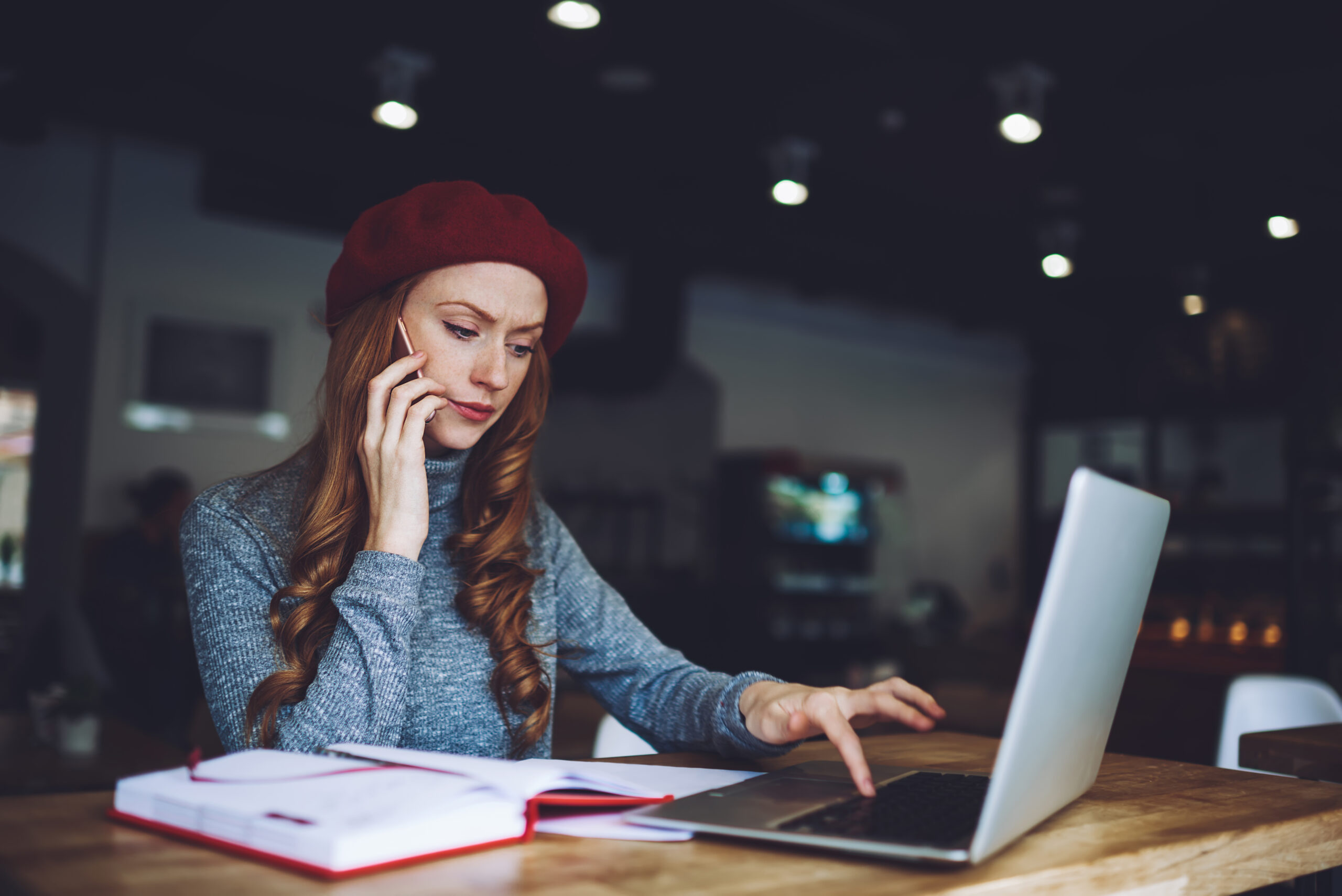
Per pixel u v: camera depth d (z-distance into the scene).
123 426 5.76
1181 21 4.18
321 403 1.26
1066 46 4.41
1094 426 9.85
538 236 1.17
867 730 3.18
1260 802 0.99
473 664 1.23
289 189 5.98
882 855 0.73
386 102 4.54
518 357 1.22
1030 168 5.87
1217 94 4.64
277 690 1.02
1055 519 10.01
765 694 1.09
